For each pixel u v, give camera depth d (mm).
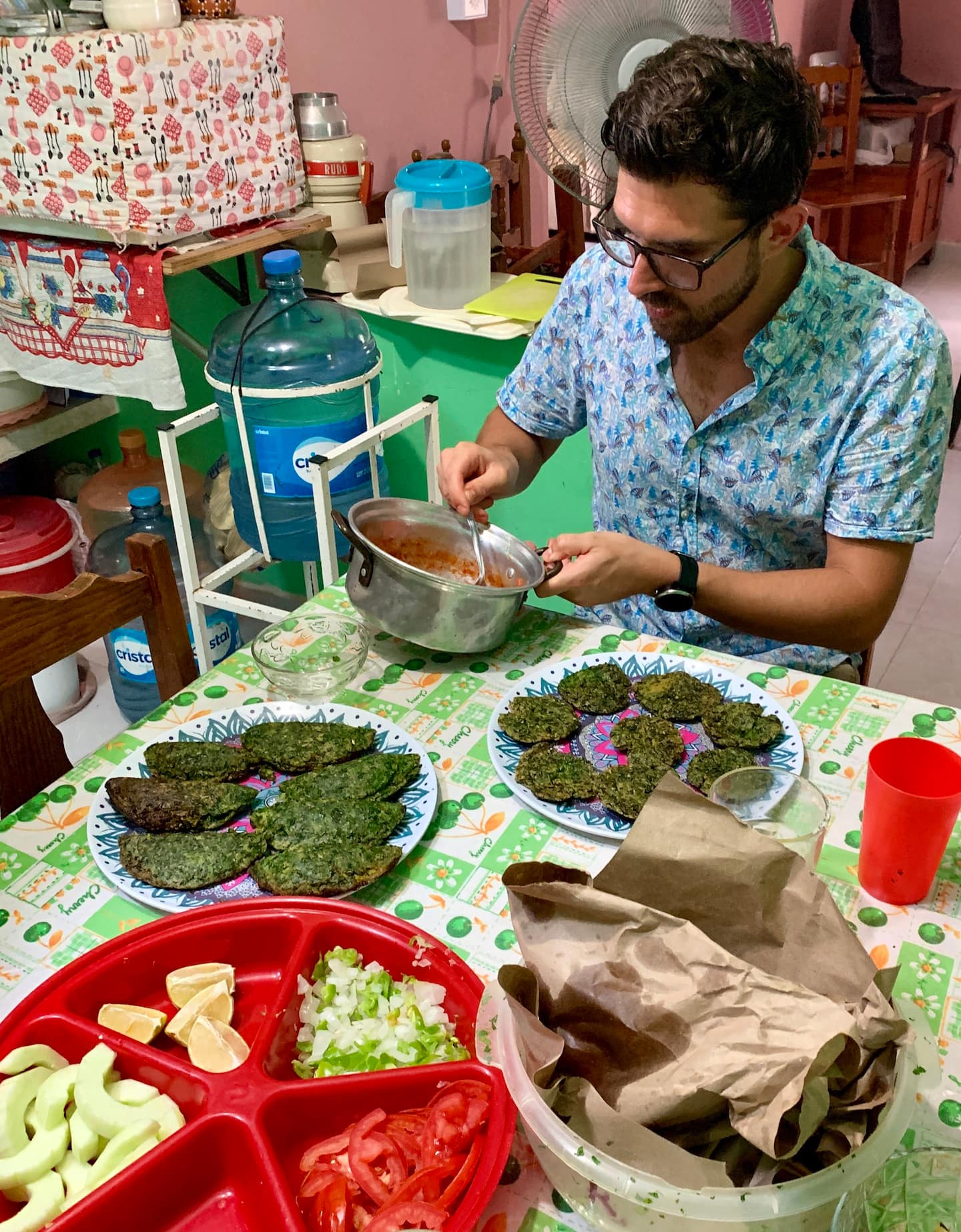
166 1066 748
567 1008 648
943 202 4824
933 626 2635
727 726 1079
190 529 1924
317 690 1176
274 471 1822
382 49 2553
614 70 1266
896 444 1210
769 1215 561
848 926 657
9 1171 689
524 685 1176
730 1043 599
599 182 1353
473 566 1296
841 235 4016
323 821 957
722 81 941
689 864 666
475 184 1976
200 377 2375
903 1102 600
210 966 837
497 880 921
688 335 1147
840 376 1220
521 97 1326
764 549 1395
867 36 4223
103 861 935
